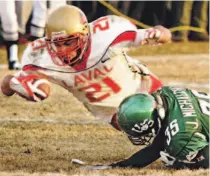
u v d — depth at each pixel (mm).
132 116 14789
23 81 15297
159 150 15500
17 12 35812
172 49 42469
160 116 14922
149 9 44000
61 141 19516
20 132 20469
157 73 32906
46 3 29531
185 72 33438
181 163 15492
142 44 16047
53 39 15297
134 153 17359
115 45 15914
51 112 23484
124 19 16062
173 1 44438
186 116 14930
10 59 31875
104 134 20438
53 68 15898
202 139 15039
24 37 36750
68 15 15227
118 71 16375
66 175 15469
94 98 16656
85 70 16047
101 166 15891
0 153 18000
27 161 17141
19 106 24203
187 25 44781
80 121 22188
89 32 15727
